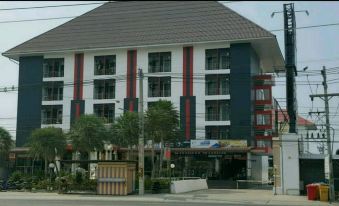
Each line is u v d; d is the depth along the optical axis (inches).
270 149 2448.3
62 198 1202.0
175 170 2313.0
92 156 2261.3
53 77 2706.7
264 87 2536.9
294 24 1673.2
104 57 2652.6
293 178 1491.1
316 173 1526.8
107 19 2800.2
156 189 1460.4
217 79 2448.3
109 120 2573.8
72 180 1446.9
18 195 1336.1
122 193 1342.3
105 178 1366.9
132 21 2736.2
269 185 2293.3
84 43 2669.8
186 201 1136.8
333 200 1241.4
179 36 2529.5
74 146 2069.4
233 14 2568.9
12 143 2314.2
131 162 1402.6
